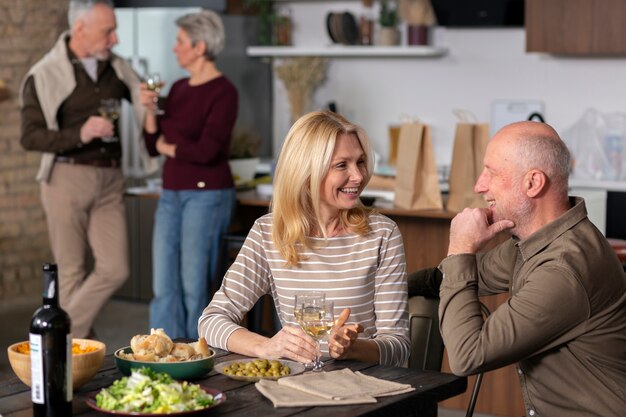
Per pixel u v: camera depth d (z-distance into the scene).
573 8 6.26
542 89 6.90
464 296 2.60
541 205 2.62
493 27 7.00
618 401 2.55
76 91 5.52
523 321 2.49
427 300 3.12
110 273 5.74
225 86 5.41
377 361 2.81
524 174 2.60
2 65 7.43
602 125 6.58
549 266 2.54
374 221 3.07
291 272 3.02
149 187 6.27
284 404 2.28
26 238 7.68
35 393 2.19
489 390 4.86
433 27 7.29
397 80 7.48
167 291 5.60
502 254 2.97
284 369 2.57
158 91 5.42
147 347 2.55
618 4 6.13
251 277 3.07
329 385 2.41
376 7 7.53
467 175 4.95
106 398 2.22
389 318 2.99
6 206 7.55
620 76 6.60
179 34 5.40
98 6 5.47
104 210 5.74
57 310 2.21
